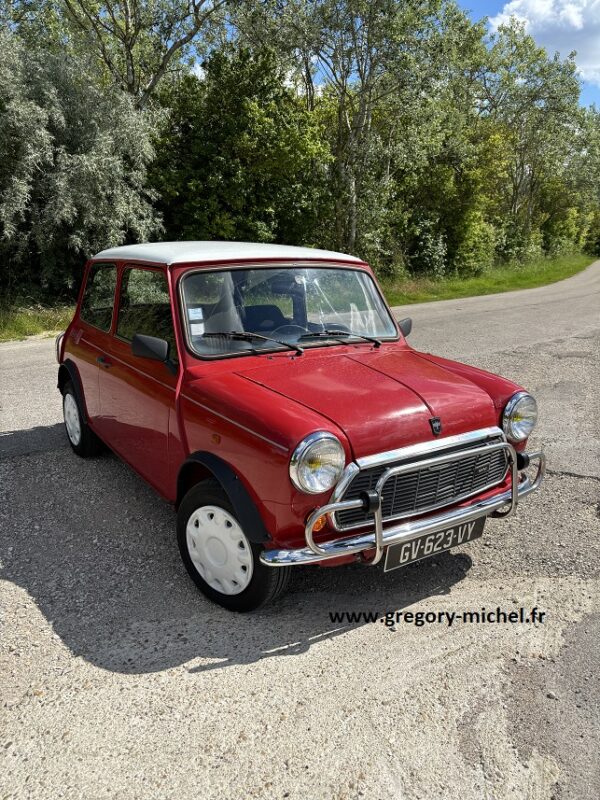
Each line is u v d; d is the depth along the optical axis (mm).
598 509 4652
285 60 20250
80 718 2582
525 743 2490
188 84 19109
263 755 2410
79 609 3330
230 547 3215
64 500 4656
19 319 13398
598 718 2625
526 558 3945
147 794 2236
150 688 2760
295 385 3297
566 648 3088
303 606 3410
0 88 13492
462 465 3326
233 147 19000
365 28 19516
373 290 4438
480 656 3018
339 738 2498
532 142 43031
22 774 2314
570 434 6410
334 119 24469
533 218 56781
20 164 13391
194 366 3523
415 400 3240
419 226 29391
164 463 3779
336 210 23172
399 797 2242
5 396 7617
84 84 15375
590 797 2254
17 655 2955
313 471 2793
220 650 3023
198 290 3709
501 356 10680
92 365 4812
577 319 16109
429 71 20234
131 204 15469
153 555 3896
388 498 3086
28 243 14742
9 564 3770
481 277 33281
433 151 26000
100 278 4934
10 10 19516
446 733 2535
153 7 18516
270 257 4043
